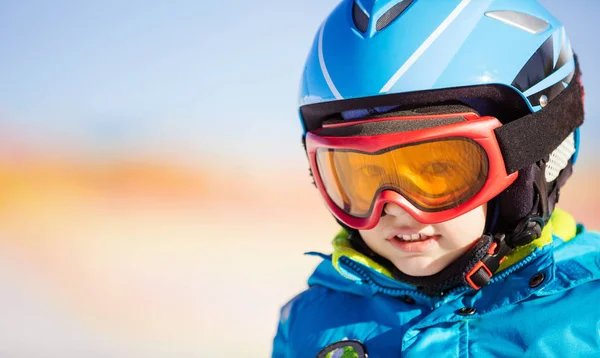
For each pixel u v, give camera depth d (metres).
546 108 1.64
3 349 4.16
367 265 1.79
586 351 1.56
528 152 1.59
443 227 1.63
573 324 1.58
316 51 1.77
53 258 5.86
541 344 1.58
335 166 1.71
